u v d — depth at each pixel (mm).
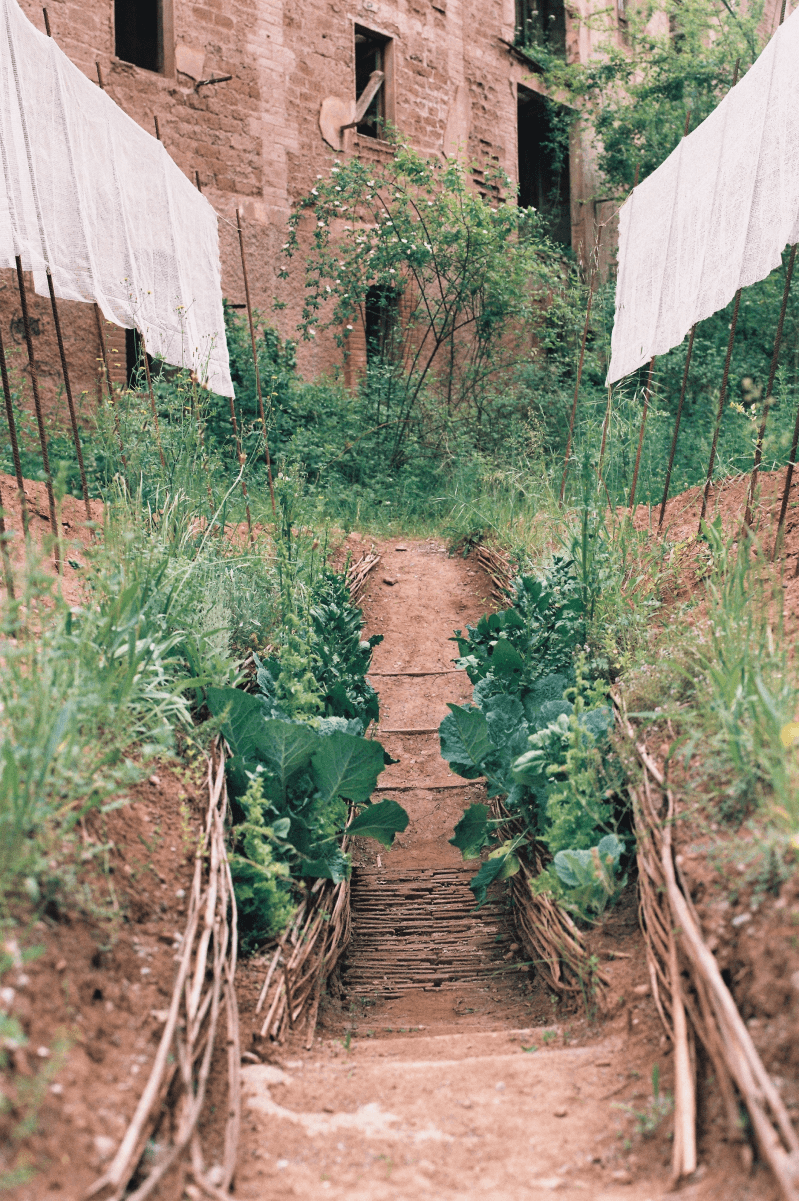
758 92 4156
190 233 5652
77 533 4848
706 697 2920
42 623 2812
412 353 12727
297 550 5367
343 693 4180
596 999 2637
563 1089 2182
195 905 2428
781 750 2260
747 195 4215
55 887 2104
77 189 4355
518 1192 1783
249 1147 1948
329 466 10203
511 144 15219
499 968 3787
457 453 11023
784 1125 1541
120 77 9969
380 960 3938
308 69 11938
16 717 2195
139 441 5258
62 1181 1542
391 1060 2590
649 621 4145
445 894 4492
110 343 9461
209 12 10789
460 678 6562
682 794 2670
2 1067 1597
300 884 3135
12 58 3898
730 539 3975
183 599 3797
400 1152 1955
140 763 2875
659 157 14367
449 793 5461
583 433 9719
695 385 11234
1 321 8680
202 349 5715
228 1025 2285
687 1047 2000
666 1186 1729
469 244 11242
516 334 12836
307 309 11266
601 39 16141
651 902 2512
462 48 14266
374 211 12398
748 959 1971
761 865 2111
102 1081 1808
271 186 11555
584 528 4551
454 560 8461
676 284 5168
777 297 11422
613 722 3326
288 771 3307
